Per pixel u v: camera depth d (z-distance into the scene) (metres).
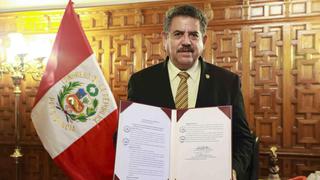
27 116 3.54
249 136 1.25
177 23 1.18
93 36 3.39
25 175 3.57
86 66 1.63
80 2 3.41
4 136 3.63
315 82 2.85
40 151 3.53
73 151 1.59
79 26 1.67
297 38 2.88
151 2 3.22
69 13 1.66
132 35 3.30
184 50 1.19
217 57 3.08
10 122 3.62
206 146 1.04
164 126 1.07
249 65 3.00
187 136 1.06
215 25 3.08
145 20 3.27
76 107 1.61
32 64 3.24
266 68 2.97
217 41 3.08
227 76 1.28
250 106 3.00
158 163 1.05
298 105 2.89
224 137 1.04
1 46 3.61
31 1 3.44
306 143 2.87
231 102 1.22
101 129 1.62
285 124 2.92
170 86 1.27
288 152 2.90
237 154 1.17
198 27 1.19
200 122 1.06
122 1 3.32
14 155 3.22
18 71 3.10
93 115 1.62
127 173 1.04
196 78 1.28
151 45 3.25
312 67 2.86
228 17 3.05
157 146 1.06
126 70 3.31
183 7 1.21
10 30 3.61
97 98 1.63
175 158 1.05
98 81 1.64
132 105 1.07
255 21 2.98
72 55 1.63
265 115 2.97
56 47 1.64
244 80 3.01
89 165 1.61
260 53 2.97
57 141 1.59
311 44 2.86
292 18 2.89
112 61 3.35
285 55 2.91
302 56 2.88
